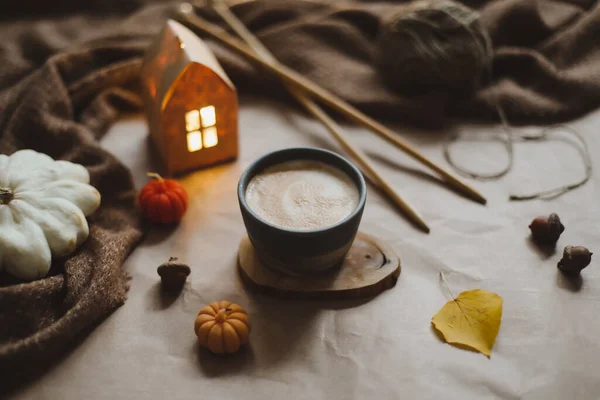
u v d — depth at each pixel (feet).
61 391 1.45
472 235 1.79
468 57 2.06
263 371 1.49
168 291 1.66
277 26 2.46
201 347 1.54
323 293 1.61
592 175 1.95
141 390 1.45
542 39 2.35
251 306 1.62
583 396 1.43
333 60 2.32
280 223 1.54
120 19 2.61
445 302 1.62
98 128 2.09
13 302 1.50
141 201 1.81
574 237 1.77
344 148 2.04
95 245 1.67
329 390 1.46
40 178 1.70
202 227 1.83
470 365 1.49
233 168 2.01
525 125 2.14
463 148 2.08
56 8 2.60
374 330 1.57
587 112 2.14
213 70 1.82
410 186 1.95
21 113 1.98
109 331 1.57
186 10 2.47
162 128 1.87
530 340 1.54
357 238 1.73
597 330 1.56
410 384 1.46
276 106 2.28
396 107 2.15
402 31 2.11
